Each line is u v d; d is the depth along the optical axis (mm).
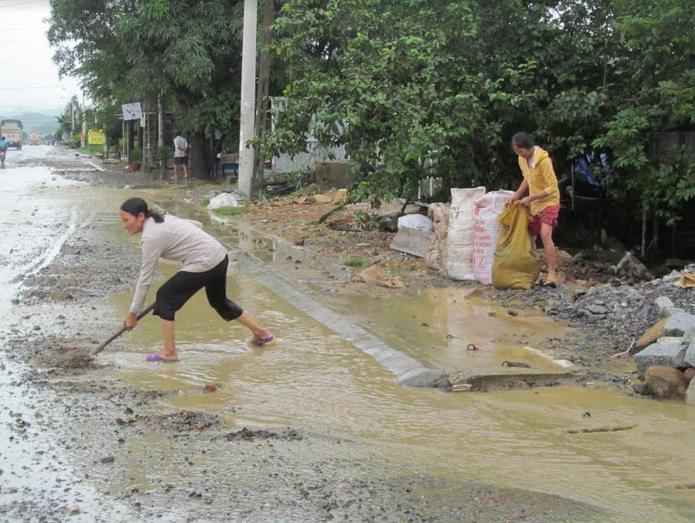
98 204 19906
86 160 52031
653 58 10398
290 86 12828
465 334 7180
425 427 5109
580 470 4430
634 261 10227
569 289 8609
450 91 11367
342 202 14922
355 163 11750
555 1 12344
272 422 5168
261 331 7090
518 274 8891
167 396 5688
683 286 7938
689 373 5785
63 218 16766
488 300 8562
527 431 5043
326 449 4699
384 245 12094
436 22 12008
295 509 3910
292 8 13016
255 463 4469
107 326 7676
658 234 12469
